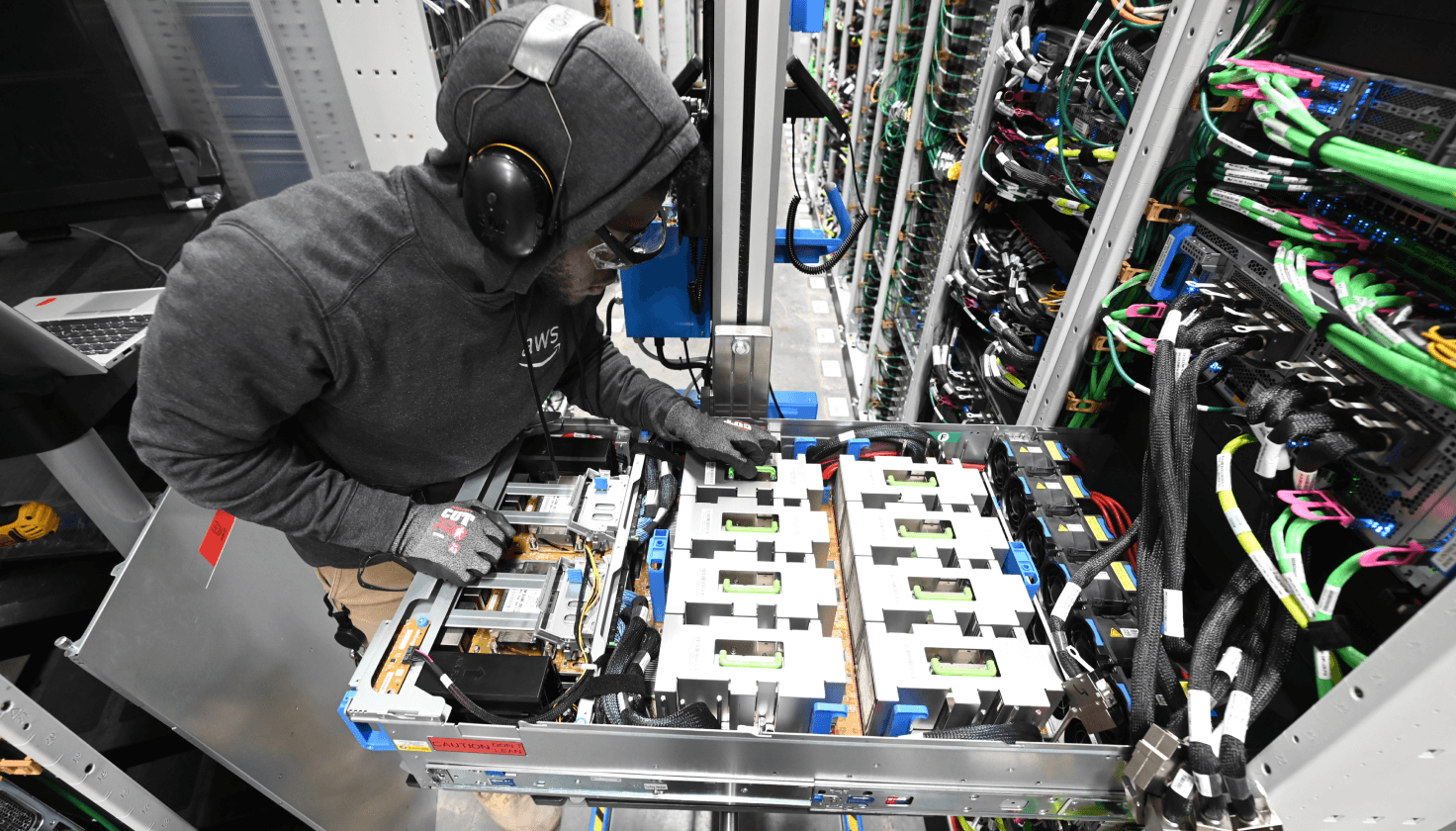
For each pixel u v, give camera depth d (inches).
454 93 36.3
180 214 86.4
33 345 44.9
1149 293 59.1
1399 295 38.5
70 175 74.2
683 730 41.4
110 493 53.8
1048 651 47.0
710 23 43.7
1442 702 31.4
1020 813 45.9
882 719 44.8
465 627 48.1
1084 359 65.8
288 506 44.5
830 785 44.1
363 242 40.4
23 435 46.8
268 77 86.5
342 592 62.2
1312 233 43.3
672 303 59.1
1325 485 42.3
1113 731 47.0
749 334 54.0
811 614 47.2
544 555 53.8
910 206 124.6
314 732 72.8
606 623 47.3
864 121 159.0
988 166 86.7
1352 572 38.3
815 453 63.4
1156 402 48.4
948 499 56.9
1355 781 36.5
